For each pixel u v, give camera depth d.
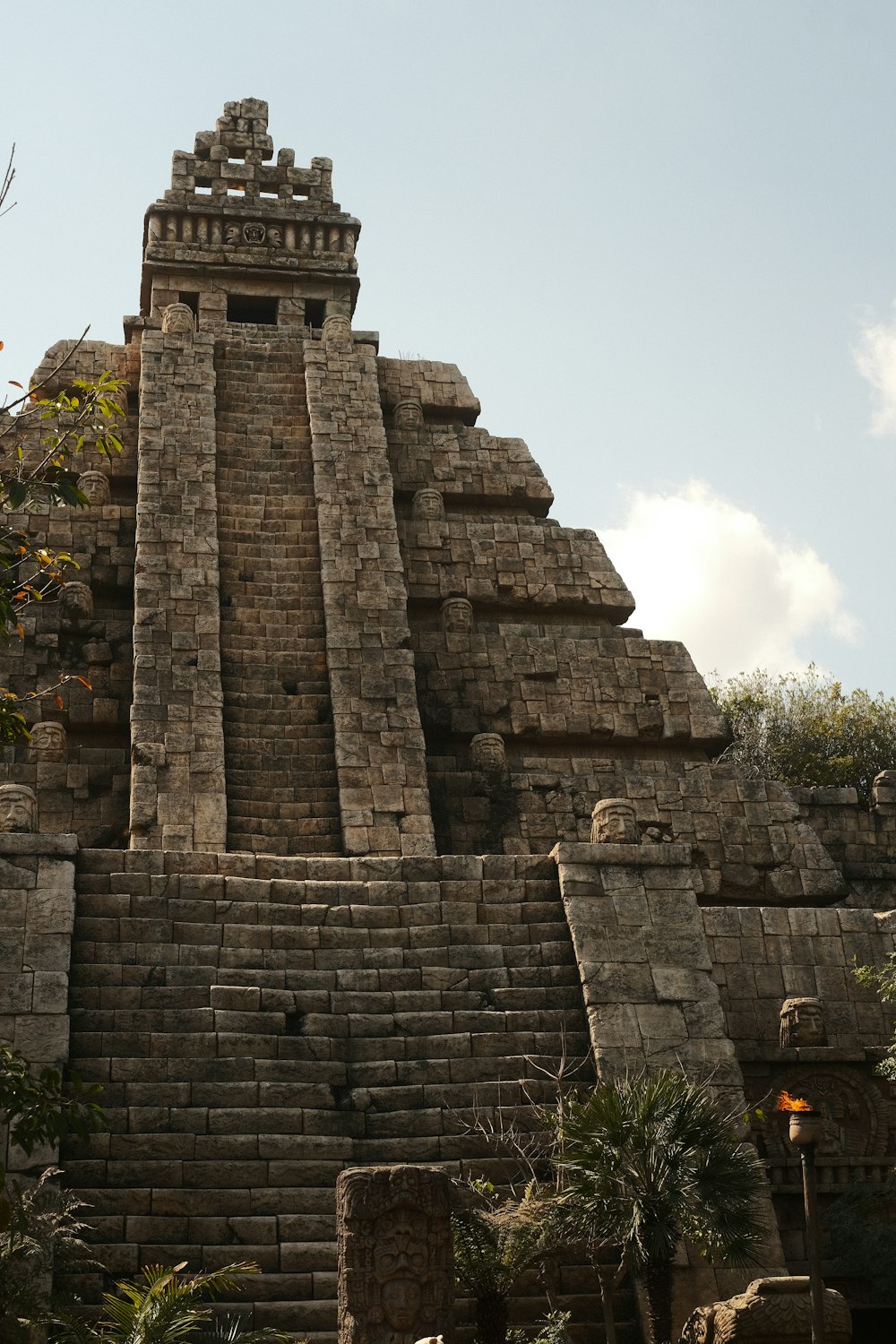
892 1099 19.03
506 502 33.72
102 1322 13.09
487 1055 17.58
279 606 28.72
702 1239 13.97
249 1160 15.96
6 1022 16.55
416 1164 15.55
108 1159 15.65
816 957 20.48
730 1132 14.58
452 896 19.69
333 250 36.81
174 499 29.33
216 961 18.12
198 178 37.28
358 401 32.66
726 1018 19.81
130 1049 16.80
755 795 28.19
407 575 31.31
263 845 24.23
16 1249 12.60
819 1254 12.72
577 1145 13.93
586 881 19.56
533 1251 13.80
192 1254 14.89
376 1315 12.59
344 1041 17.45
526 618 31.75
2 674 27.95
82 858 18.95
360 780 25.47
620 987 18.31
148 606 27.38
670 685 30.25
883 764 42.47
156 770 24.70
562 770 28.58
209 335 33.06
